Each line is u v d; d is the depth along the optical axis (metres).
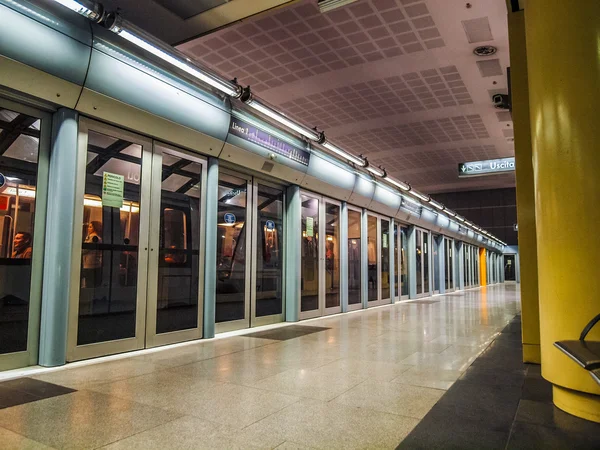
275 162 7.88
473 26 7.44
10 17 3.90
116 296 5.34
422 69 9.08
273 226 8.54
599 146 2.95
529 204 4.92
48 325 4.59
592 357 2.34
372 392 3.80
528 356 4.88
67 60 4.41
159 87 5.43
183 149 6.34
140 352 5.48
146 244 5.73
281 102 10.88
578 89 3.03
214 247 6.70
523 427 2.84
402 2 6.82
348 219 11.35
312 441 2.72
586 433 2.71
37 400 3.49
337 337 6.80
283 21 7.34
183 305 6.26
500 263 37.00
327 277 10.16
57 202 4.66
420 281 16.55
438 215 17.48
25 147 4.62
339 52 8.36
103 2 5.34
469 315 10.16
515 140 5.00
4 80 4.14
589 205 2.96
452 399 3.51
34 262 4.64
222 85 5.61
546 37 3.19
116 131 5.41
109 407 3.34
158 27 6.00
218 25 5.94
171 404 3.43
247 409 3.33
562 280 3.05
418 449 2.53
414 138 14.06
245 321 7.63
